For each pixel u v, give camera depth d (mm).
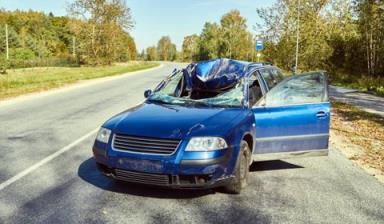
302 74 5215
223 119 4434
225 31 63312
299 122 5137
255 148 5000
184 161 3910
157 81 24609
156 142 4020
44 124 8844
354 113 11898
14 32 78750
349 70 30922
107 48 46188
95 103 12914
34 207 3971
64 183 4742
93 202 4141
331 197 4512
